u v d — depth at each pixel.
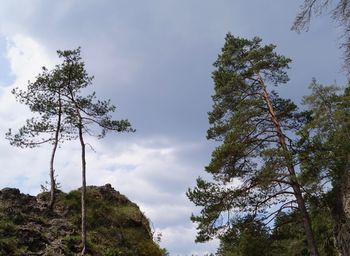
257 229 19.28
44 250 21.83
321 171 21.25
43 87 28.55
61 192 29.86
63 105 29.03
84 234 23.97
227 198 19.58
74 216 27.25
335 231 21.88
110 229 27.42
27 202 27.45
